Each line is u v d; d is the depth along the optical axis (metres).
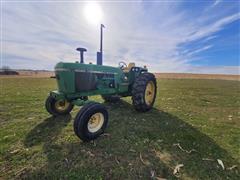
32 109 4.71
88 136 2.72
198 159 2.40
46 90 8.59
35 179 1.98
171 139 2.96
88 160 2.31
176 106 5.36
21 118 3.94
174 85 12.50
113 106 5.01
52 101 3.82
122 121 3.76
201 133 3.25
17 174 2.05
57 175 2.03
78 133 2.63
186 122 3.84
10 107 4.94
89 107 2.74
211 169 2.19
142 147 2.68
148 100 4.64
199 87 11.05
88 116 2.68
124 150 2.58
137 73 4.77
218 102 6.11
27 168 2.15
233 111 4.87
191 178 2.03
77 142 2.79
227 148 2.71
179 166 2.23
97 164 2.23
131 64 4.88
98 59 4.19
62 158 2.35
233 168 2.22
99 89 3.68
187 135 3.13
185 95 7.60
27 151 2.52
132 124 3.59
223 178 2.04
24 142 2.78
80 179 1.98
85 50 3.40
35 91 8.20
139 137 3.01
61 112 4.00
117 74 4.18
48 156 2.40
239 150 2.66
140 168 2.17
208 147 2.73
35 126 3.44
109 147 2.65
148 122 3.74
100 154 2.46
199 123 3.80
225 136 3.14
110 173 2.07
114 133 3.15
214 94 7.99
